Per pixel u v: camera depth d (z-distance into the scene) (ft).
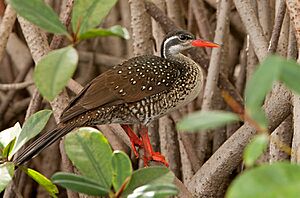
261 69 12.01
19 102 51.70
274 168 11.69
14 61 51.39
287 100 28.07
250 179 11.41
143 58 32.17
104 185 17.17
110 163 17.21
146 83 30.99
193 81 32.78
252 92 12.04
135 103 30.86
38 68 14.57
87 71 53.47
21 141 20.13
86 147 17.40
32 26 31.17
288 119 30.68
